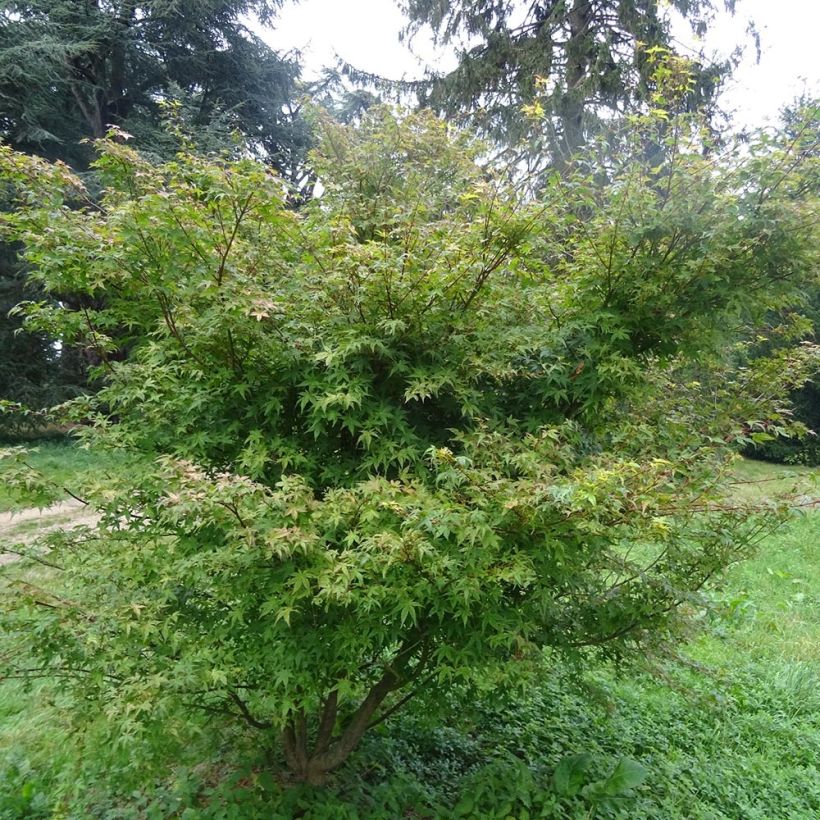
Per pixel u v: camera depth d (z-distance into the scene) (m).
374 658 2.79
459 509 2.28
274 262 2.88
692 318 2.92
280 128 17.16
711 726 4.26
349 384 2.48
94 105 15.85
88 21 15.05
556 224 2.88
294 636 2.52
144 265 2.65
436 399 2.82
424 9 12.07
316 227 3.21
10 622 2.56
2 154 2.48
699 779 3.63
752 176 2.72
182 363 2.72
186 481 2.14
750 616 6.10
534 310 3.01
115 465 2.88
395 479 2.78
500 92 11.55
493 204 2.65
